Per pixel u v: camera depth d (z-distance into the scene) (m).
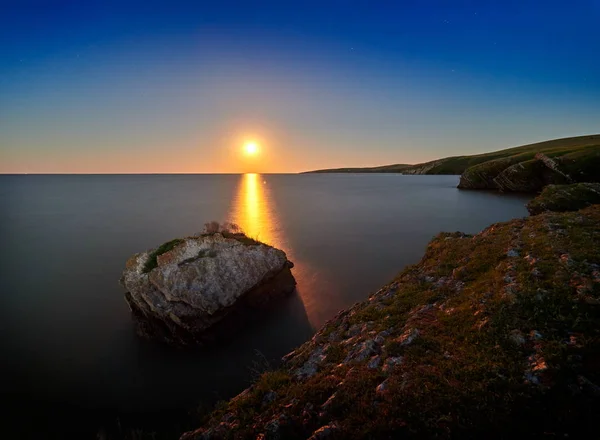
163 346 22.84
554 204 54.84
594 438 6.69
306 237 53.41
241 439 9.34
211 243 27.72
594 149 101.00
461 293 14.55
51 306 29.47
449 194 117.38
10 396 18.38
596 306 10.58
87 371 20.42
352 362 11.45
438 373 9.29
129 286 24.88
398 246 47.31
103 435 15.62
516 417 7.42
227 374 19.83
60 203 104.38
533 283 12.76
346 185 197.38
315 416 9.16
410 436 7.48
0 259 43.66
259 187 192.00
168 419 16.44
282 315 26.59
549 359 8.77
